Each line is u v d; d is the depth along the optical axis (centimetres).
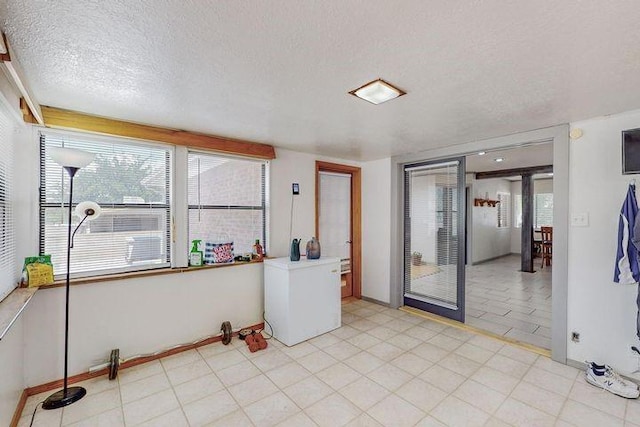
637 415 195
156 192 279
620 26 121
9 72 146
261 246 343
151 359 266
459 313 355
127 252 264
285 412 198
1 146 181
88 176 246
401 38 132
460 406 204
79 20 119
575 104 214
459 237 354
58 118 221
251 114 236
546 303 438
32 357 217
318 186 408
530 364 261
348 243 455
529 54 145
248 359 269
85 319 238
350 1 108
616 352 237
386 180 422
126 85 182
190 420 191
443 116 239
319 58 150
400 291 412
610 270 240
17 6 109
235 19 119
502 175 700
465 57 148
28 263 213
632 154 228
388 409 201
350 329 339
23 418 192
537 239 888
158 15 116
